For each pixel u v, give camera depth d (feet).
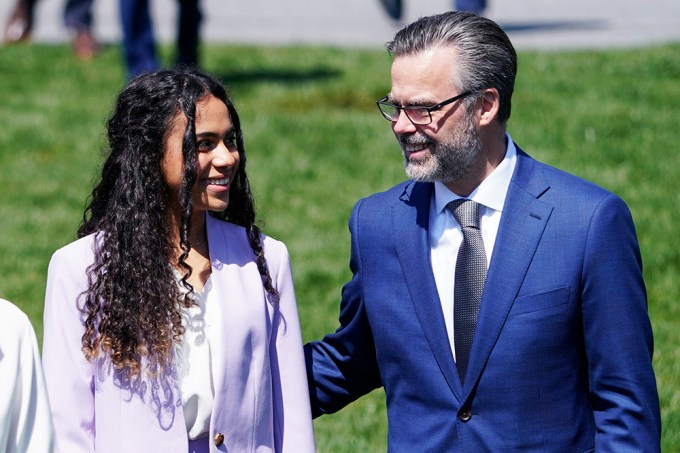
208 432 37.58
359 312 40.06
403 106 36.65
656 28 180.55
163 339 36.60
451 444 37.29
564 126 118.73
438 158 36.86
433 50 36.37
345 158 113.09
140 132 36.96
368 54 158.71
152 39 135.85
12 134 121.60
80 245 38.06
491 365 36.65
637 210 97.25
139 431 36.68
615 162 109.40
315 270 86.69
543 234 36.73
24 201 105.81
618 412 36.42
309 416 39.29
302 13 202.69
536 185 37.50
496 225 37.76
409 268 38.06
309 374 41.73
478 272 37.29
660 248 89.30
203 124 36.88
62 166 114.52
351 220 39.78
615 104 126.72
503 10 200.95
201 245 38.83
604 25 183.73
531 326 36.35
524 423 36.65
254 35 180.24
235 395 37.22
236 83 140.77
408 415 38.47
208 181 37.27
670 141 114.93
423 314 37.68
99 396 37.04
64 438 36.86
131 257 36.99
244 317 37.65
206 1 214.07
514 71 37.37
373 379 41.70
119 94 37.93
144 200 37.17
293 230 95.96
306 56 156.76
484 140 37.22
